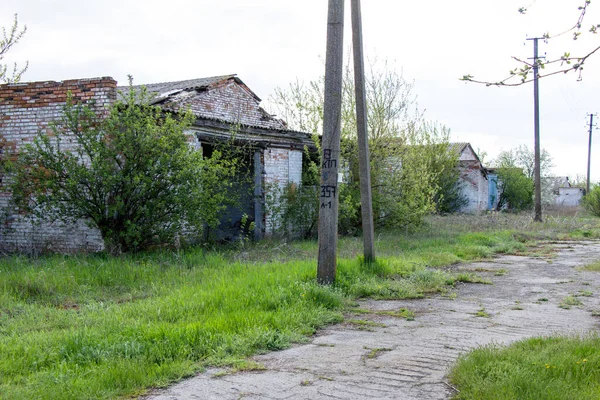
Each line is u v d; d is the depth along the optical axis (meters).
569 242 18.30
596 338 5.28
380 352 5.45
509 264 12.51
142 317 6.51
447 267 11.77
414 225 18.19
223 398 4.23
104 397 4.22
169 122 11.27
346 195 16.64
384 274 9.79
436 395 4.16
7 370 4.70
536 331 6.27
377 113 17.20
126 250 11.34
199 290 7.89
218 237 15.55
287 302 7.34
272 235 15.57
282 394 4.27
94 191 10.80
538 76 4.70
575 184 72.38
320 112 16.34
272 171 15.97
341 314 7.20
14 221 12.33
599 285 9.64
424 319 7.03
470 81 4.89
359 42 9.88
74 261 10.08
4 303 7.26
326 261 8.59
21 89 12.20
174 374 4.75
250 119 19.52
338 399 4.13
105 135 11.01
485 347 5.08
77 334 5.54
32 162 10.96
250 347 5.51
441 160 30.19
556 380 4.11
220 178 12.73
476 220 23.80
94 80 11.59
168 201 11.09
